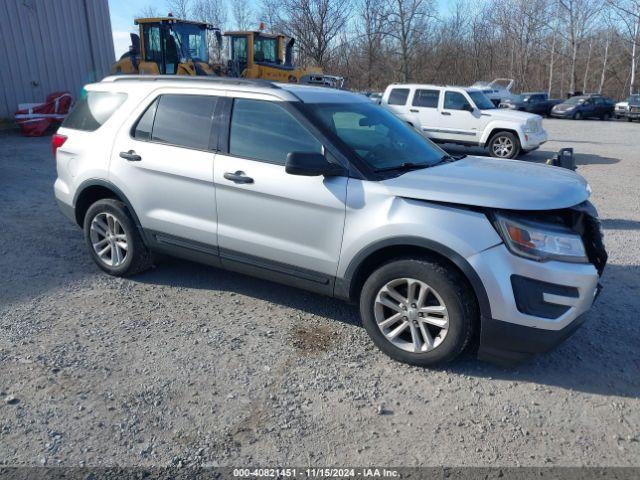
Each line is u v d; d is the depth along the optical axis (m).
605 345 3.95
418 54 42.72
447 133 14.44
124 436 2.86
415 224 3.37
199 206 4.29
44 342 3.79
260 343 3.87
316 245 3.79
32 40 17.36
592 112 33.28
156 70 16.27
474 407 3.20
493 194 3.32
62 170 5.18
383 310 3.68
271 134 3.98
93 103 5.04
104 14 19.50
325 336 3.99
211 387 3.31
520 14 52.09
